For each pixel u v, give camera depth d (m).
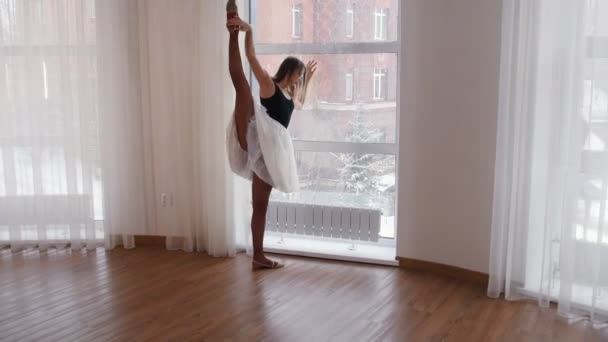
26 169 4.58
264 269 4.17
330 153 4.50
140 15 4.39
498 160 3.53
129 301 3.58
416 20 3.96
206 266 4.24
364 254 4.36
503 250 3.58
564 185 3.28
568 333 3.15
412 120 4.07
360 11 4.25
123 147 4.56
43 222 4.61
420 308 3.48
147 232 4.70
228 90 4.28
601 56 3.10
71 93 4.46
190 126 4.46
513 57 3.41
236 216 4.53
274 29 4.47
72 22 4.38
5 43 4.45
